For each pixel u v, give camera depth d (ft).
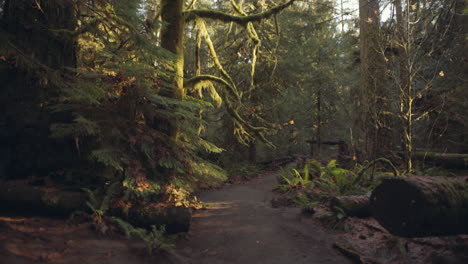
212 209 24.94
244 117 54.49
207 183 30.07
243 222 20.88
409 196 10.85
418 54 28.76
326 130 73.10
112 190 16.52
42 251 11.00
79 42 20.30
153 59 21.98
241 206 26.25
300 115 70.95
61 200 15.29
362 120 38.27
